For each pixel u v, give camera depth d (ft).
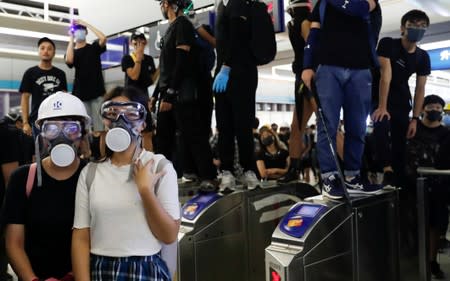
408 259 10.19
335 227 7.97
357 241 8.37
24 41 29.09
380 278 8.95
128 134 5.23
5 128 8.09
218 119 11.21
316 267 7.61
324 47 8.61
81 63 14.65
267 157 15.33
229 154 11.26
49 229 5.67
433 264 10.49
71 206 5.72
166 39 11.30
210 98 11.92
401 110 11.53
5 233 5.70
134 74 14.29
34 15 24.18
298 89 11.12
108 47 23.11
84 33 14.84
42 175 5.74
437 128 11.68
